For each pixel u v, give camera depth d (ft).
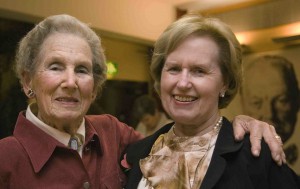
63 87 3.99
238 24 11.07
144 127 11.25
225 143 4.08
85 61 4.15
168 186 4.05
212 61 4.09
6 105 8.38
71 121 4.17
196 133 4.36
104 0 10.78
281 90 10.44
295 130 10.23
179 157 4.18
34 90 4.22
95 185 4.35
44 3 9.21
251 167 3.84
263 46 10.69
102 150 4.60
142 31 11.89
